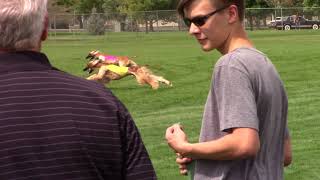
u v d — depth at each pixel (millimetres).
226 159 2631
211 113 2734
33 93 2199
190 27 2887
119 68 16234
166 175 7078
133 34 52312
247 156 2600
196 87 15984
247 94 2611
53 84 2229
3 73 2223
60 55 28938
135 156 2287
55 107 2191
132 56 27047
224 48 2881
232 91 2619
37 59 2268
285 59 23203
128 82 16844
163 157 7977
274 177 2842
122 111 2295
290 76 17719
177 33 52688
